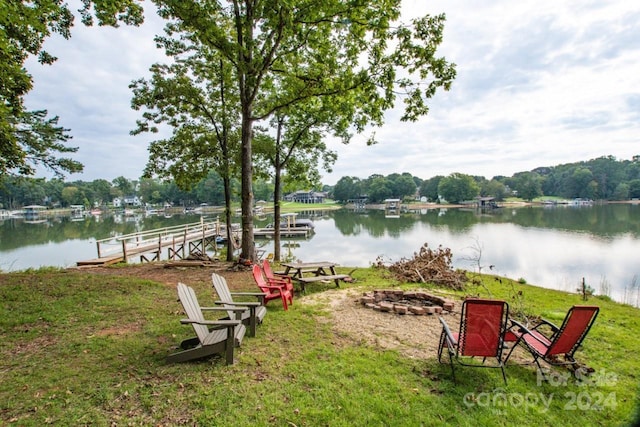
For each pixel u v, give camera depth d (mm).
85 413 2932
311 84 9547
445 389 3412
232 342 3801
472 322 3428
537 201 89312
